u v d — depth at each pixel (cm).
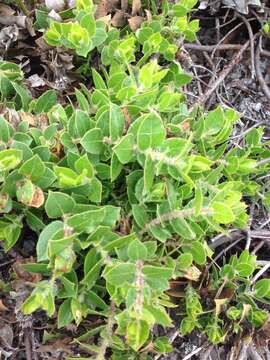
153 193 29
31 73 38
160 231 29
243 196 38
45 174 28
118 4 39
